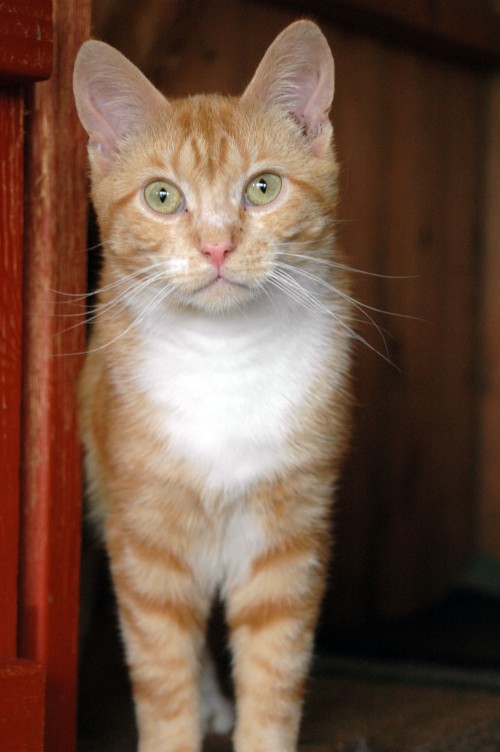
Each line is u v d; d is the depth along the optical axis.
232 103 0.73
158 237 0.70
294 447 0.72
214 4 0.96
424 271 1.10
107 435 0.73
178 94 0.95
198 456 0.71
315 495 0.73
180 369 0.72
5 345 0.69
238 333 0.71
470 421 1.15
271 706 0.73
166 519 0.72
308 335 0.73
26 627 0.72
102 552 0.85
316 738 0.79
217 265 0.69
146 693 0.72
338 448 0.74
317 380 0.73
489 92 1.14
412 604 1.11
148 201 0.71
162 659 0.72
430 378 1.11
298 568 0.73
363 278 1.06
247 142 0.71
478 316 1.16
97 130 0.72
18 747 0.67
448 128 1.11
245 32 0.98
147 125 0.72
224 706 0.82
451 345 1.13
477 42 1.08
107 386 0.74
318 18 1.01
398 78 1.07
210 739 0.80
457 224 1.13
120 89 0.72
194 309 0.71
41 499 0.71
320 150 0.73
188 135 0.71
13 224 0.69
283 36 0.72
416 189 1.09
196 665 0.74
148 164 0.71
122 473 0.72
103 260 0.78
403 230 1.08
